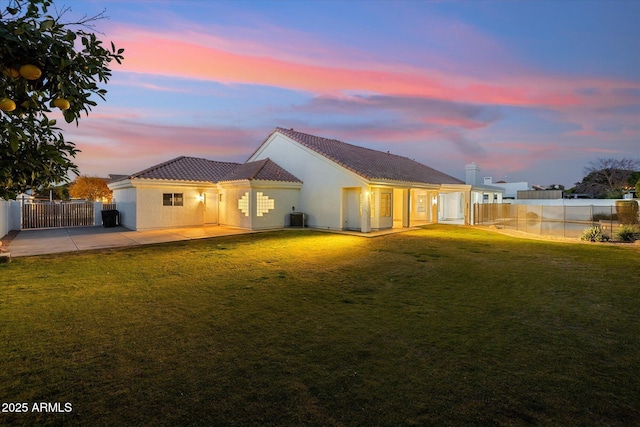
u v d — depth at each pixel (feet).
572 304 19.56
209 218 64.59
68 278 24.89
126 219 60.59
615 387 10.97
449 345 14.08
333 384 11.05
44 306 18.62
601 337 14.99
